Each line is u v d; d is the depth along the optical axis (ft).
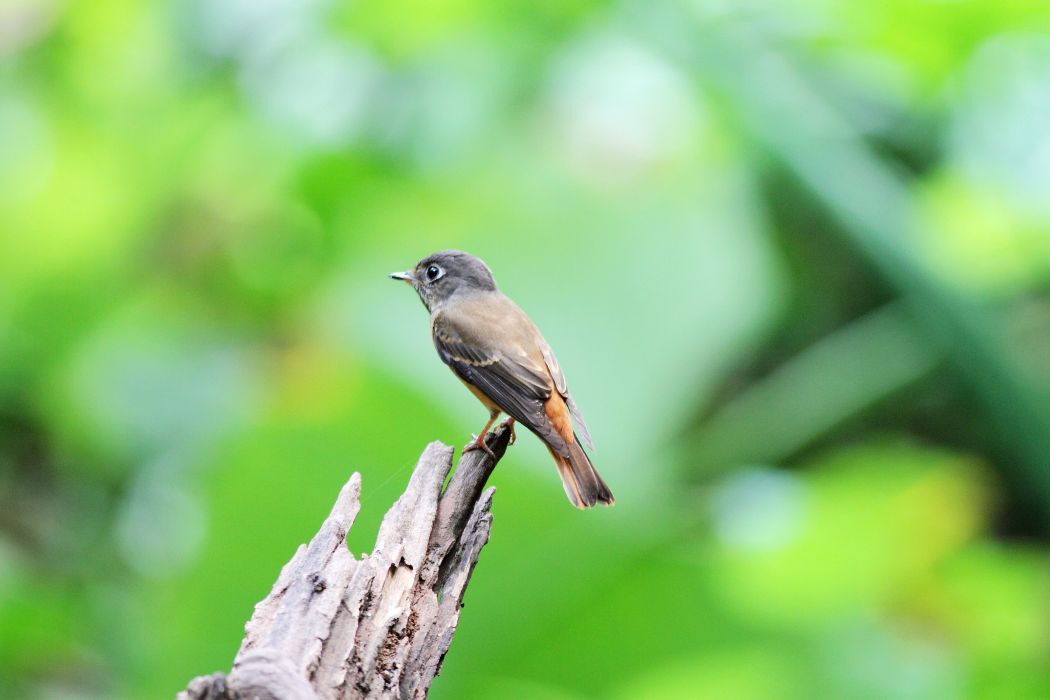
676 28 37.52
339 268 39.11
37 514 44.96
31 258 46.96
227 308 45.29
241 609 29.96
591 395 32.73
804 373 36.42
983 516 39.52
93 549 43.47
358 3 45.65
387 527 20.47
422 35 45.55
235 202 46.62
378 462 30.12
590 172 38.47
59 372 45.65
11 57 50.90
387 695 18.08
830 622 32.01
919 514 32.22
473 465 21.86
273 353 37.11
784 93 37.81
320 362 35.27
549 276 35.04
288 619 17.81
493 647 29.43
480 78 42.93
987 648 34.24
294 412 29.84
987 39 39.99
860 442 40.11
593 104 41.47
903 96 42.98
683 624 29.50
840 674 31.42
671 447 33.01
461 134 42.11
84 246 47.21
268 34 47.62
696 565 28.81
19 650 38.73
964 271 39.78
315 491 29.86
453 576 20.59
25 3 50.49
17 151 50.06
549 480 29.30
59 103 50.24
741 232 35.45
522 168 39.58
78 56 50.78
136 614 39.63
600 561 28.89
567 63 42.75
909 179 43.04
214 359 44.29
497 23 43.47
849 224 35.17
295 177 43.93
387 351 33.55
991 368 34.17
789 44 41.39
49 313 46.32
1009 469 38.96
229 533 29.84
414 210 40.65
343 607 18.26
